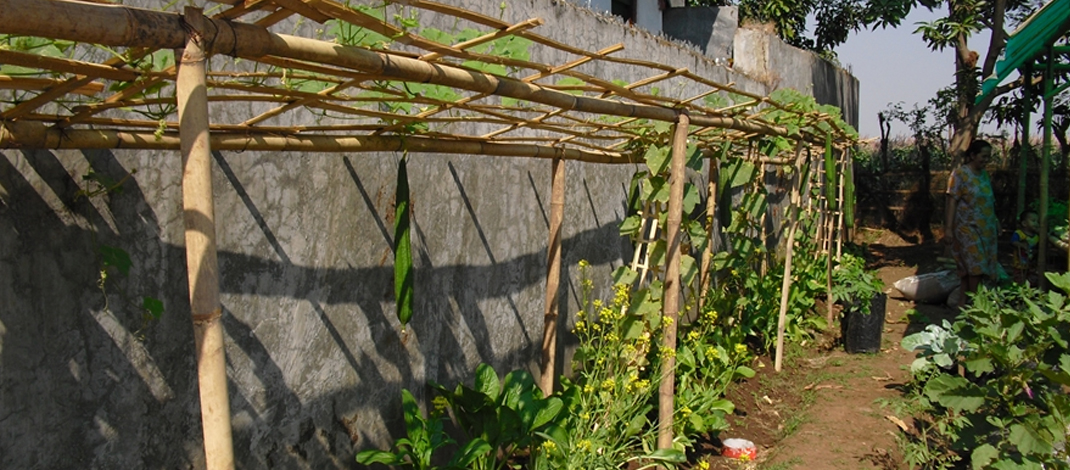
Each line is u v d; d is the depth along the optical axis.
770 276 8.11
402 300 3.43
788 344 8.00
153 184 2.86
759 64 10.93
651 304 5.04
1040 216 7.59
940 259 11.60
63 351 2.60
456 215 4.48
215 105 3.05
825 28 17.84
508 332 5.09
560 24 5.40
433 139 3.64
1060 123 14.02
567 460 4.16
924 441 4.77
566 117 4.05
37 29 1.53
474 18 2.20
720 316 7.05
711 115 4.77
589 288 5.38
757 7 16.86
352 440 3.85
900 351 7.97
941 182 15.91
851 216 9.11
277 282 3.37
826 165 7.45
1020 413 4.16
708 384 5.71
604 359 4.89
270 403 3.38
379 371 4.00
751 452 5.10
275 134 3.03
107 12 1.63
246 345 3.25
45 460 2.57
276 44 1.94
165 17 1.74
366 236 3.85
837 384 6.78
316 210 3.54
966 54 13.29
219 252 3.10
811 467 4.89
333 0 2.09
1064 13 6.77
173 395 2.98
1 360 2.43
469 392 3.98
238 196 3.17
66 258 2.59
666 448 4.54
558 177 4.76
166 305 2.93
